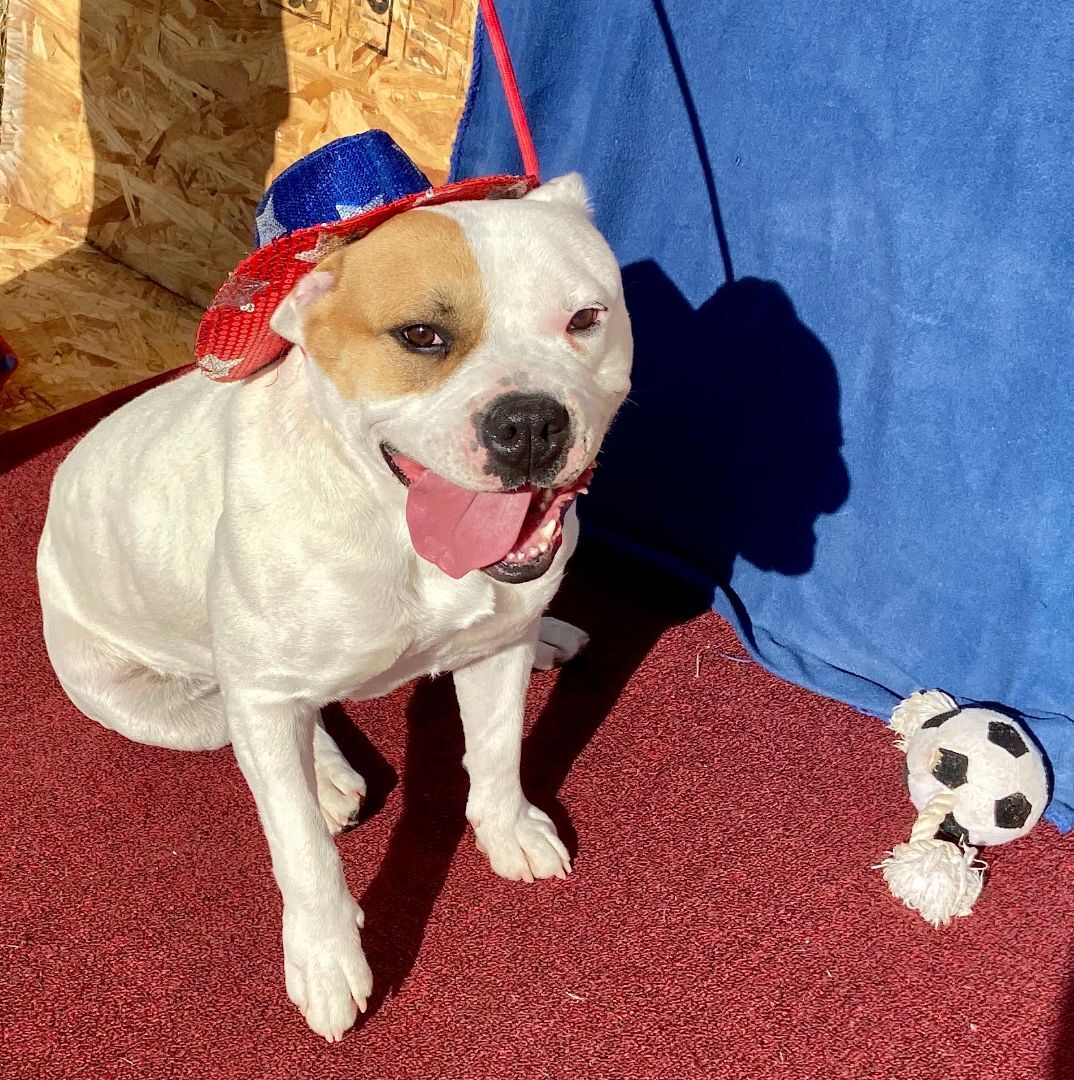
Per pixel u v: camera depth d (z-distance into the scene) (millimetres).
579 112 2928
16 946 2248
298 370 1921
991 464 2545
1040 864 2506
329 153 2061
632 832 2539
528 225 1715
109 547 2309
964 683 2766
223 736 2555
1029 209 2314
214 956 2248
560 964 2262
